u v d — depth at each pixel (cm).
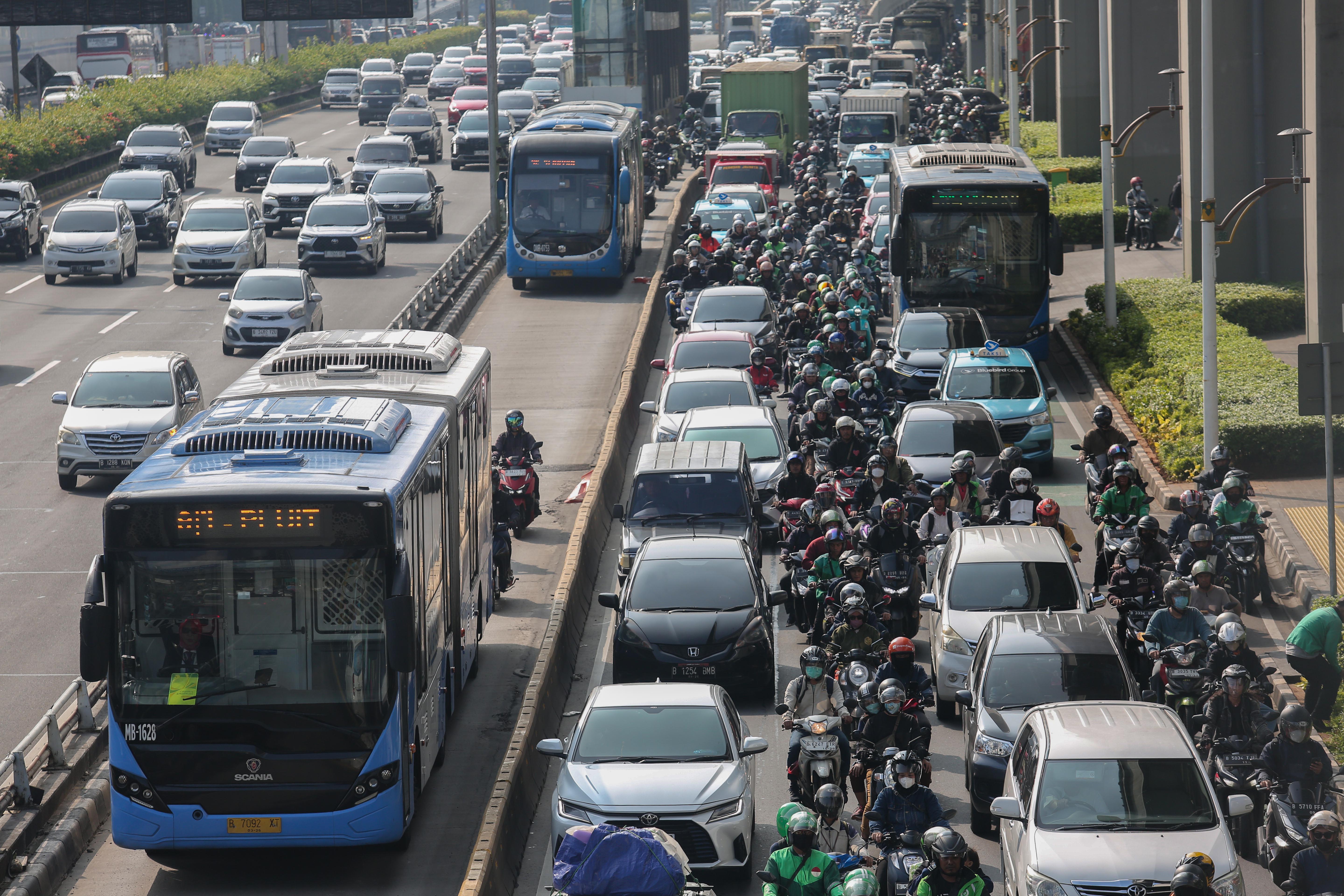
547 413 12656
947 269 12675
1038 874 4344
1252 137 14750
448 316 15800
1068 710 4897
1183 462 9550
